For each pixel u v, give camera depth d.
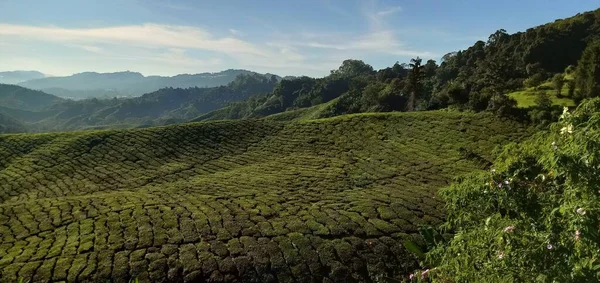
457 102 60.34
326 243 22.00
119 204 29.34
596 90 50.25
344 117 59.16
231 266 19.66
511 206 6.20
